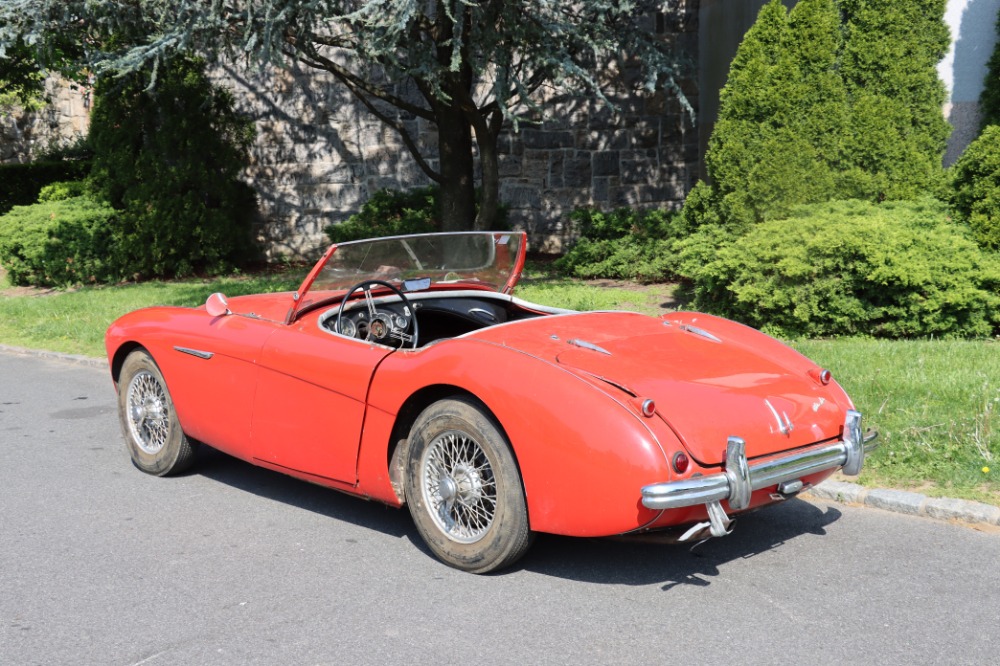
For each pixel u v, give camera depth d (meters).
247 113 18.05
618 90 16.92
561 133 17.05
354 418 4.39
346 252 4.80
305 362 4.61
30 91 20.88
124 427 5.77
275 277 15.60
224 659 3.28
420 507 4.16
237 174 17.05
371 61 10.82
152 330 5.50
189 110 15.89
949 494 4.76
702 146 16.42
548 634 3.43
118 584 3.98
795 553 4.23
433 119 14.09
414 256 5.11
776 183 10.23
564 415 3.62
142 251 15.53
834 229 8.70
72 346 10.46
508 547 3.86
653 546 4.37
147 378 5.64
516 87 10.52
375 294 5.27
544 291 11.95
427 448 4.12
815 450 3.93
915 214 9.23
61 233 15.00
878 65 9.95
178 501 5.16
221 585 3.96
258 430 4.89
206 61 16.34
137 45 11.74
